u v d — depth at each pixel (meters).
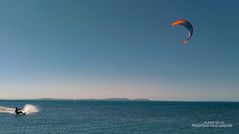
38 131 52.38
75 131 52.88
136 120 77.44
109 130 54.69
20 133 49.72
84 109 150.00
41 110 132.88
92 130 54.53
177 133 50.88
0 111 112.25
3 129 54.72
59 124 64.75
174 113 113.88
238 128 58.88
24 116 88.62
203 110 144.62
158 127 60.16
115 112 119.56
